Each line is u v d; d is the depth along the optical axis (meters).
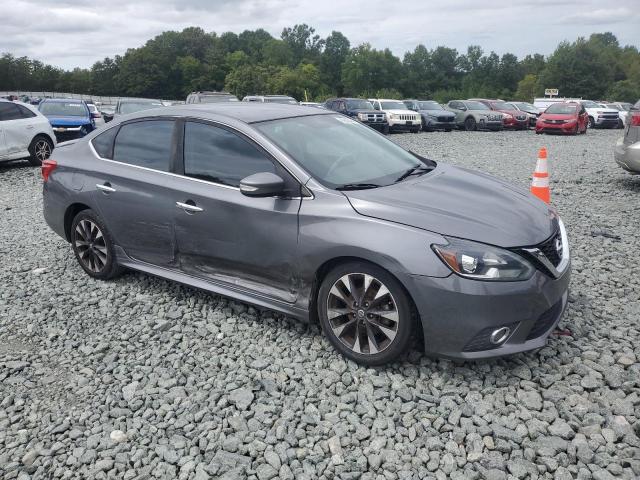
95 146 5.32
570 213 7.84
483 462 2.91
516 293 3.38
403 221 3.58
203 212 4.35
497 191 4.20
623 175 11.45
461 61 134.88
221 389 3.60
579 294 4.85
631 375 3.59
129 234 4.96
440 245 3.43
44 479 2.93
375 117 25.75
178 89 140.62
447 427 3.16
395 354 3.62
